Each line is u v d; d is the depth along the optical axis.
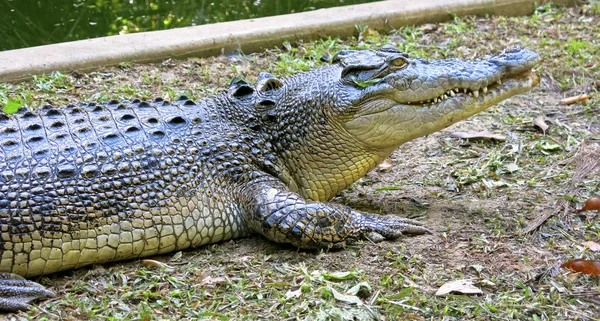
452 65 8.05
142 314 6.20
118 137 7.41
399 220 7.70
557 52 13.09
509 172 9.15
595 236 7.55
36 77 11.23
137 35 12.88
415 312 6.23
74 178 6.98
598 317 6.15
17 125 7.47
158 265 7.09
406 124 7.97
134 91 11.03
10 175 6.82
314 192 8.17
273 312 6.25
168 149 7.44
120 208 7.05
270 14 16.36
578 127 10.40
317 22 13.77
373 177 9.28
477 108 8.15
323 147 8.00
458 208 8.27
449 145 10.02
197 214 7.37
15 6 16.34
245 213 7.54
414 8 14.69
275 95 8.13
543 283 6.65
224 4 17.05
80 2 16.84
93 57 11.93
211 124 7.84
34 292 6.53
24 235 6.70
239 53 13.09
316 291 6.47
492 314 6.18
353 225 7.46
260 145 7.87
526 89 8.25
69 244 6.86
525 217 7.97
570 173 9.02
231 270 7.02
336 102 7.88
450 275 6.79
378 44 13.40
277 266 7.05
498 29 14.49
